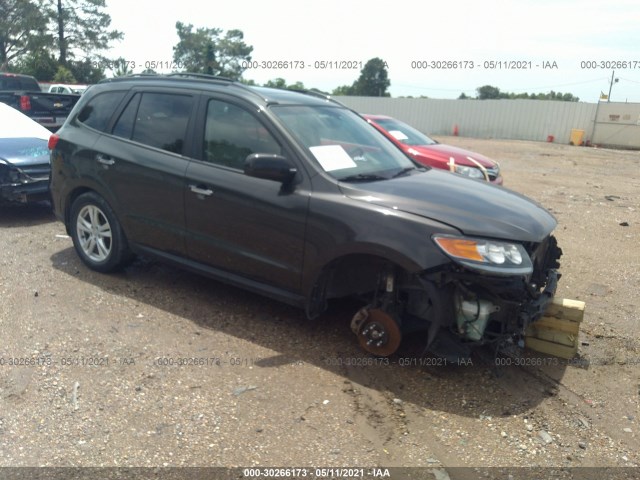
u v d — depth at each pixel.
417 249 3.52
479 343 3.64
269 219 4.07
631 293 5.56
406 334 4.34
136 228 4.91
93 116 5.29
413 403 3.51
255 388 3.57
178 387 3.54
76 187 5.29
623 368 4.06
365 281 3.97
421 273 3.54
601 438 3.26
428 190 3.98
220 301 4.86
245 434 3.12
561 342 4.13
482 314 3.55
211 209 4.35
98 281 5.16
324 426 3.23
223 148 4.39
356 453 3.02
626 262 6.60
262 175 3.87
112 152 4.93
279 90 4.86
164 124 4.76
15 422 3.13
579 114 28.38
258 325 4.45
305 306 4.06
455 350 3.67
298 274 4.02
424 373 3.86
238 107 4.39
